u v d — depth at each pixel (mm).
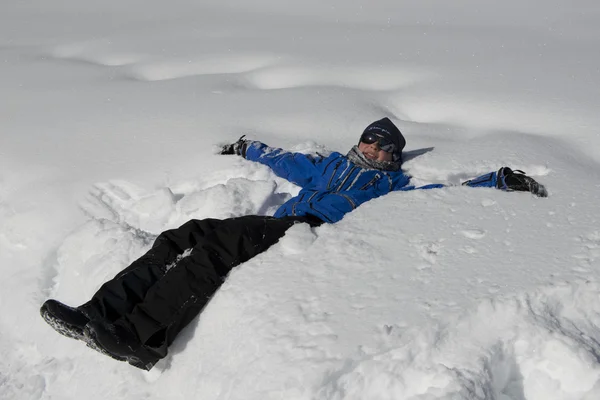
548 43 5777
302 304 2246
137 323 2371
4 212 3480
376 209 2842
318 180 3305
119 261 2938
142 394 2408
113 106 4590
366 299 2219
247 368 2092
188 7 9039
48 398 2668
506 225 2588
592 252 2334
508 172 2906
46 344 2881
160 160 3729
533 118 3951
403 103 4473
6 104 4840
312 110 4238
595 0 7516
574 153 3441
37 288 3090
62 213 3385
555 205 2713
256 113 4262
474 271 2291
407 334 2018
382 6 8195
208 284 2469
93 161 3789
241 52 6020
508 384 1983
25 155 3922
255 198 3193
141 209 3312
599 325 2109
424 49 5777
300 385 1933
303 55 5734
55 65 5938
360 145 3268
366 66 5250
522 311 2080
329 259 2477
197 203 3178
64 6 9461
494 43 5891
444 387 1854
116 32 7516
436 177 3314
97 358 2666
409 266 2371
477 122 4070
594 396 1828
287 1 8805
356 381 1950
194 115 4281
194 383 2250
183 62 5852
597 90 4254
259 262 2529
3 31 7969
